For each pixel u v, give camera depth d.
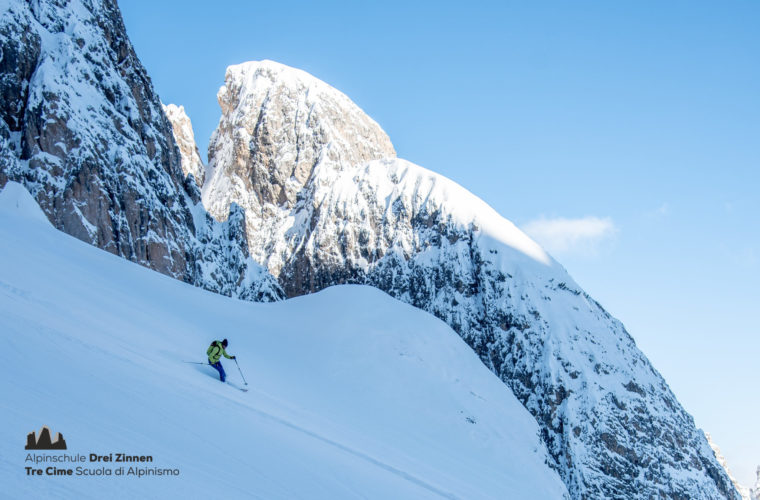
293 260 109.00
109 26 70.75
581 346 73.19
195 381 19.31
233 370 27.14
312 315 43.12
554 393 68.12
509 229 94.06
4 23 55.84
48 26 62.47
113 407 12.69
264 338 37.16
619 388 68.69
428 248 96.31
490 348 78.81
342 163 124.12
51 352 14.48
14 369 12.48
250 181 130.75
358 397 34.16
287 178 127.56
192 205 76.38
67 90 57.66
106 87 64.81
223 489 11.07
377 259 101.00
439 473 28.14
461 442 35.31
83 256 35.59
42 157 53.16
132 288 34.03
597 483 60.34
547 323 76.44
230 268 76.62
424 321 46.62
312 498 12.91
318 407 29.03
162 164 71.25
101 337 18.94
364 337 40.62
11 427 9.87
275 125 133.50
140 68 74.94
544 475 37.19
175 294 37.69
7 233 31.67
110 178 57.84
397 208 104.50
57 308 20.62
